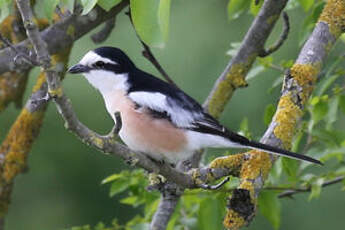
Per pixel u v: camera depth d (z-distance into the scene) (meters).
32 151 15.84
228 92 11.83
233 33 15.51
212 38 15.51
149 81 10.70
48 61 7.37
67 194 16.12
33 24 7.28
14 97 13.56
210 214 10.79
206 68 15.34
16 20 12.77
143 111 10.27
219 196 10.84
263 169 9.34
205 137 10.29
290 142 9.47
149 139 10.27
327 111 11.26
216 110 11.80
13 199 16.09
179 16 15.70
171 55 15.49
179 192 10.88
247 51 11.77
